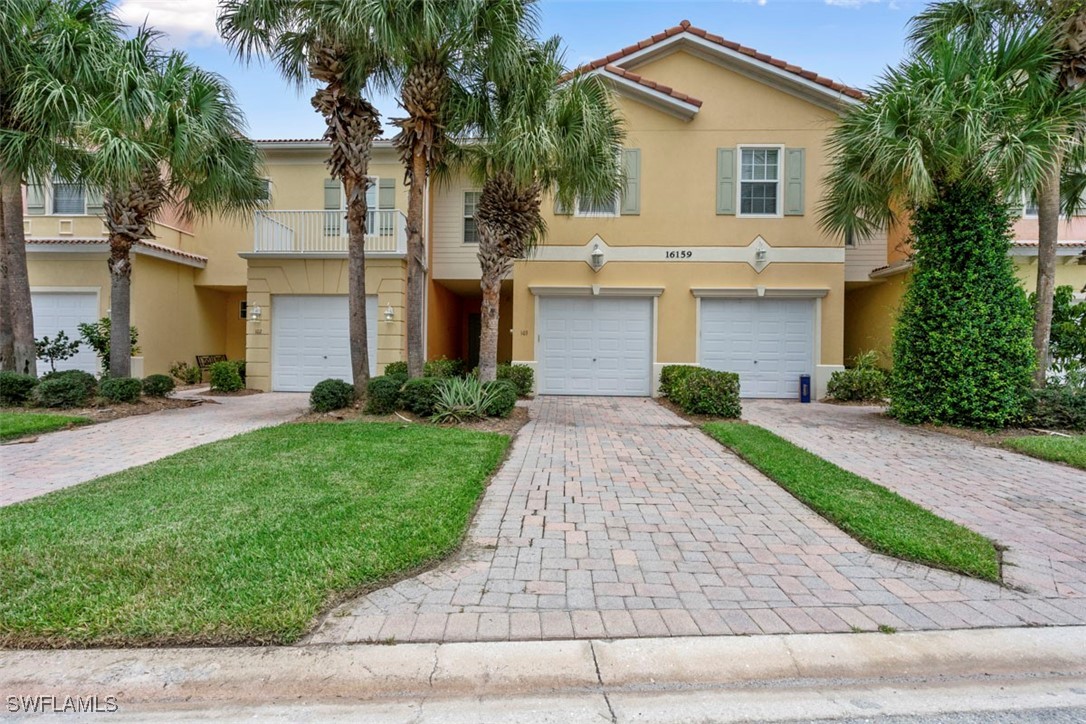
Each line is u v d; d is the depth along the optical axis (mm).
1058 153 7543
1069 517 4453
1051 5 7922
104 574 3072
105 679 2332
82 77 8586
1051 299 8617
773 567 3475
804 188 12375
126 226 9789
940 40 7887
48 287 13344
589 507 4613
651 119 12539
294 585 2969
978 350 8180
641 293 12539
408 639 2633
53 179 9812
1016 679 2482
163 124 8641
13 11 8219
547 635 2689
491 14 7387
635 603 3000
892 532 3922
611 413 10102
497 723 2174
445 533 3748
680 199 12578
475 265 14984
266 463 5566
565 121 8156
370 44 7516
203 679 2346
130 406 9703
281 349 13633
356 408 9188
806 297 12406
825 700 2342
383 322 13367
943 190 8398
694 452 6816
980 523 4301
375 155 14664
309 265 13477
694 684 2412
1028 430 8039
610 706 2285
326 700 2279
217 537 3584
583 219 12688
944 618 2900
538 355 12820
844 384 11859
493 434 7398
